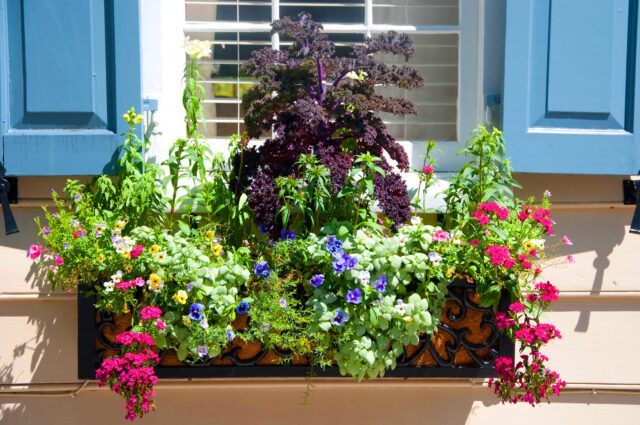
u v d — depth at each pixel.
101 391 3.01
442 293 2.78
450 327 2.83
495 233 2.80
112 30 2.87
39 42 2.87
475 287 2.80
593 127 2.96
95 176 2.94
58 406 3.01
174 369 2.78
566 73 2.94
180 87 3.17
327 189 2.81
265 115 2.81
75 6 2.87
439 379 3.03
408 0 3.37
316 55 2.79
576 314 3.09
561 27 2.93
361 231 2.79
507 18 2.91
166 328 2.69
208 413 3.02
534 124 2.95
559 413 3.09
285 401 3.03
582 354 3.09
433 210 3.00
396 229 2.79
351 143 2.88
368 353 2.71
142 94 2.99
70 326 2.99
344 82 2.89
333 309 2.73
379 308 2.71
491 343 2.82
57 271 2.80
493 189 2.85
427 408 3.06
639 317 3.11
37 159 2.88
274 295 2.70
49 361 2.99
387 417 3.05
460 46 3.19
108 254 2.73
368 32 3.26
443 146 3.20
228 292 2.72
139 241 2.76
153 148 3.04
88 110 2.88
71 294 2.98
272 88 2.78
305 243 2.75
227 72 3.26
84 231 2.74
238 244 2.90
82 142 2.88
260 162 2.83
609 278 3.09
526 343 2.73
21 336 2.99
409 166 3.06
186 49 2.94
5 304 2.99
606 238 3.09
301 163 2.75
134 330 2.65
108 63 2.89
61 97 2.88
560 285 3.08
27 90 2.87
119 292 2.71
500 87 3.07
